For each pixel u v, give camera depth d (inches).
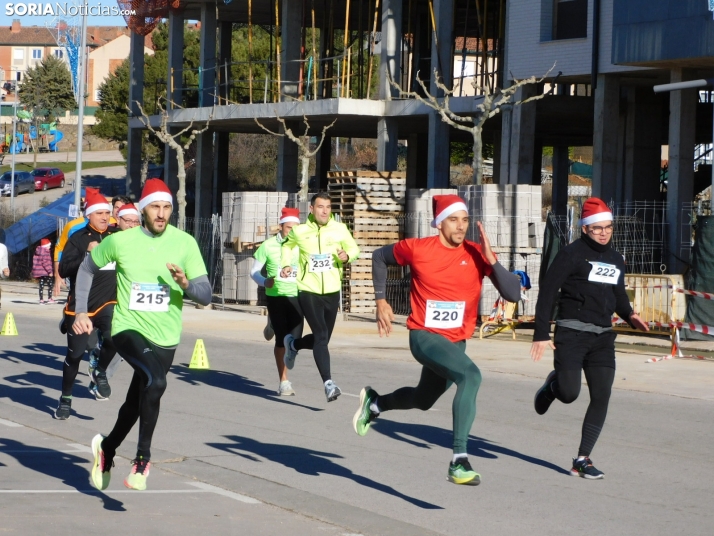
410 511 302.8
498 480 345.7
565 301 348.8
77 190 1589.6
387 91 1417.3
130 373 621.3
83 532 265.6
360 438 419.2
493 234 964.0
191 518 285.0
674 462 381.7
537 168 1806.1
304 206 1237.1
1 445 391.2
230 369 648.4
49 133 4215.1
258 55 2566.4
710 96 1401.3
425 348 306.0
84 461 362.9
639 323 353.4
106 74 4635.8
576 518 297.6
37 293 1510.8
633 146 1299.2
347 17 1464.1
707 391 573.6
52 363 666.8
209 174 1843.0
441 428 445.4
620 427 456.8
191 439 411.5
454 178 2630.4
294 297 524.1
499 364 685.3
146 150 2957.7
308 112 1464.1
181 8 1844.2
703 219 828.0
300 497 316.5
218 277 1386.6
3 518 276.5
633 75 1123.3
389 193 1094.4
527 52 1181.7
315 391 554.3
